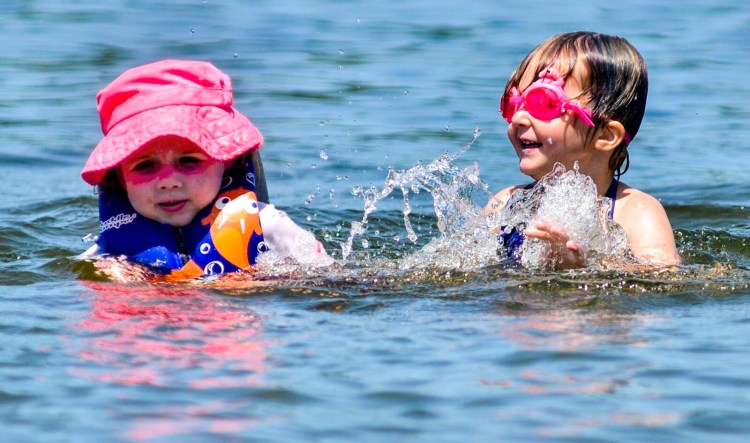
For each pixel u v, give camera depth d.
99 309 15.69
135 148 18.02
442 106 37.12
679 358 13.46
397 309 15.86
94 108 37.19
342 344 14.05
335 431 11.27
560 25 52.62
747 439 11.11
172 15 54.81
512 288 16.98
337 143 32.22
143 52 46.16
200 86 19.28
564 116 19.77
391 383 12.60
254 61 44.53
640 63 20.41
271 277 17.73
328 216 24.91
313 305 16.05
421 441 11.02
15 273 18.34
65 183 28.11
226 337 14.31
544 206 19.27
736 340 14.24
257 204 19.05
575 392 12.33
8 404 11.97
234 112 19.58
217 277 17.80
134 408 11.84
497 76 41.91
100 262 18.38
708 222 24.55
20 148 31.69
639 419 11.58
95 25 51.97
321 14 55.59
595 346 13.94
